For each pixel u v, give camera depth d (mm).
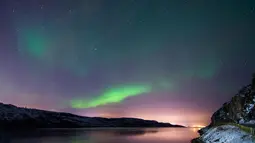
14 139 79375
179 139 77875
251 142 24641
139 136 98562
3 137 88938
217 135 35219
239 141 26578
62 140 75375
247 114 56781
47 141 71312
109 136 97938
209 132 42000
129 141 72625
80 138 84188
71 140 75188
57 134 109500
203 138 41438
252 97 60156
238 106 63094
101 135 103938
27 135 101188
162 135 104375
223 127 37906
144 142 68688
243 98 62938
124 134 114938
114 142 68562
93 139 80125
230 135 30578
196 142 44562
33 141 70938
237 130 31703
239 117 59562
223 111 77750
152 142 68062
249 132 27203
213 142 32875
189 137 87812
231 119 64875
